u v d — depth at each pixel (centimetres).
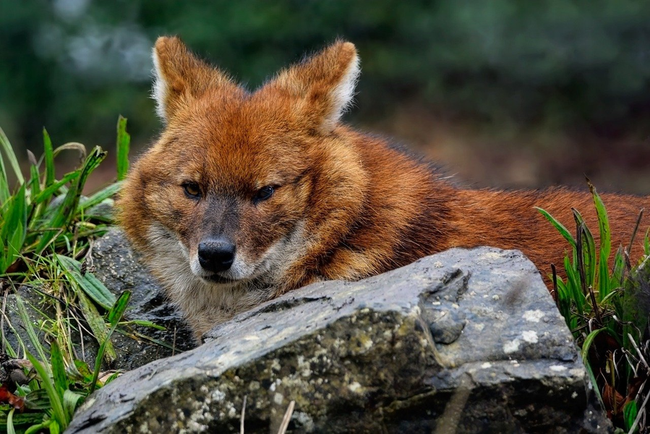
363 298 741
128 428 702
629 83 2967
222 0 2956
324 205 948
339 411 698
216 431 703
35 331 990
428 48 3064
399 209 970
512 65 3019
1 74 2944
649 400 806
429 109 3084
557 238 1033
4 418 814
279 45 2966
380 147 1040
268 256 934
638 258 1009
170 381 704
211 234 903
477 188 1139
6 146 1249
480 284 773
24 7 2934
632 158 2814
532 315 741
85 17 3009
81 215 1155
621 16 2948
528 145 2956
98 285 1035
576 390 693
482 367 699
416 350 690
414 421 696
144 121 2939
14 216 1088
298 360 702
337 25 3011
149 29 3016
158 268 1017
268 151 932
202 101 995
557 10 2966
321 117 969
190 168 938
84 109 2934
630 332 852
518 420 695
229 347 742
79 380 856
